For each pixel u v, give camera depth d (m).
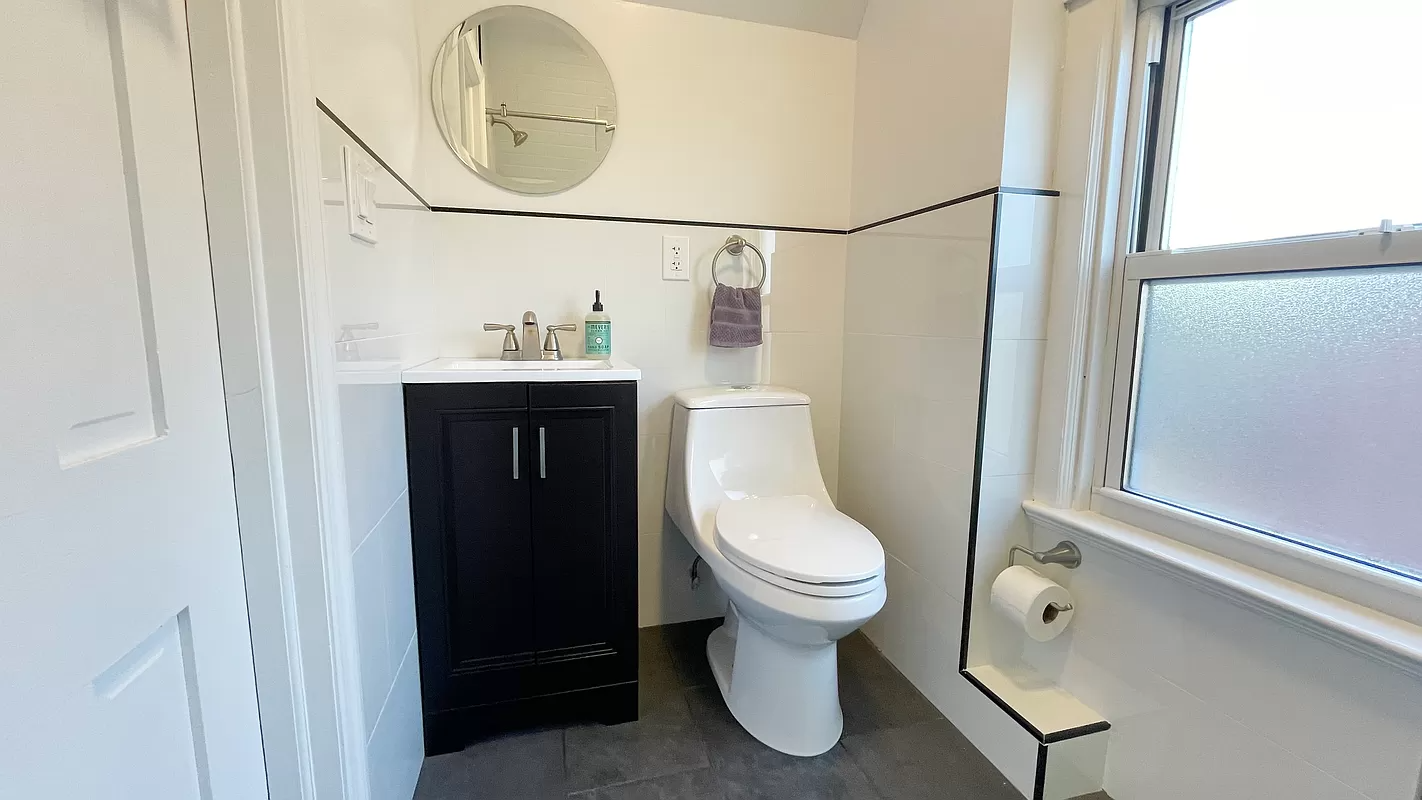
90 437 0.55
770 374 1.90
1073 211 1.31
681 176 1.75
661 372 1.80
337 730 0.90
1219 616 1.04
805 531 1.38
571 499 1.38
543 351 1.65
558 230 1.68
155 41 0.65
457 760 1.35
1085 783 1.26
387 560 1.14
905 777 1.32
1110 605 1.25
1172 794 1.13
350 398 0.96
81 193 0.54
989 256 1.32
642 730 1.45
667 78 1.71
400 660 1.21
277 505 0.83
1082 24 1.27
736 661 1.50
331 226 0.89
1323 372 0.96
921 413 1.58
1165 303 1.21
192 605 0.71
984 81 1.34
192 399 0.72
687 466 1.62
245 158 0.76
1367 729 0.86
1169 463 1.22
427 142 1.55
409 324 1.36
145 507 0.62
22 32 0.48
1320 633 0.89
